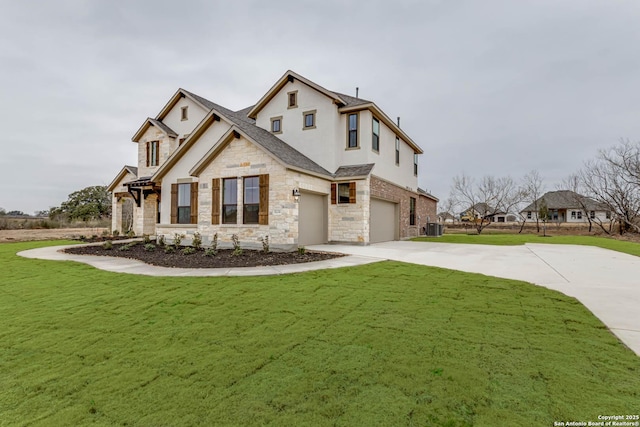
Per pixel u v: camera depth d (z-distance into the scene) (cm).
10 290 645
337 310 495
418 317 459
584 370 304
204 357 347
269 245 1229
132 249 1308
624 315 462
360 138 1592
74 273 811
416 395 268
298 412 250
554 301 536
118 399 275
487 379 290
